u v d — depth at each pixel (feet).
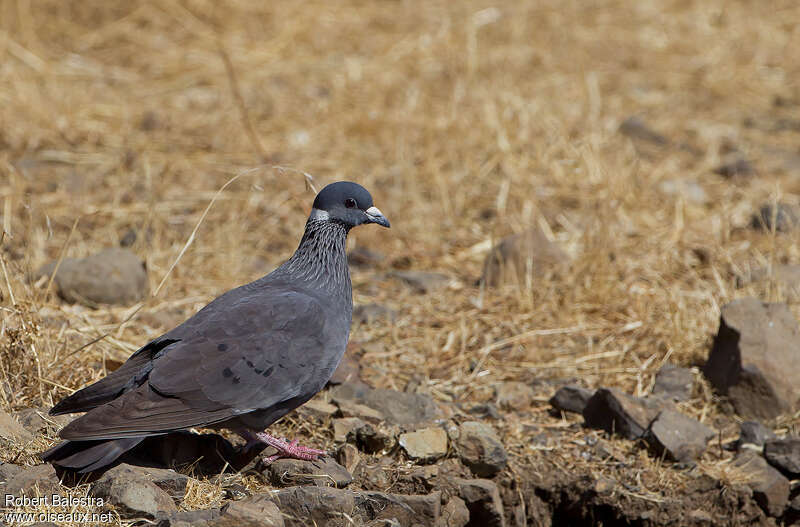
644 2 74.95
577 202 47.70
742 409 32.83
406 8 71.26
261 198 46.85
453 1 72.54
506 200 47.52
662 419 30.96
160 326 35.53
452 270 42.42
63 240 41.68
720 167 52.49
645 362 35.42
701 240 44.52
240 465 27.07
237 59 62.64
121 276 36.83
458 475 28.96
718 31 71.31
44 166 48.37
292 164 49.70
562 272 40.06
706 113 60.29
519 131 53.47
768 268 40.88
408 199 47.16
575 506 30.19
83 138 51.57
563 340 36.86
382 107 56.65
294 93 58.90
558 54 66.13
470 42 62.59
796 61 67.46
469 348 36.24
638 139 55.52
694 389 34.01
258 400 25.17
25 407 28.32
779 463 30.45
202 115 55.47
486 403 32.83
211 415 24.62
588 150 50.03
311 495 24.62
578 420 32.37
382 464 28.45
